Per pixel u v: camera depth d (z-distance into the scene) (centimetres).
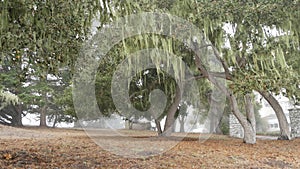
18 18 367
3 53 374
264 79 573
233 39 720
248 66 727
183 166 451
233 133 1205
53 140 771
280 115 1072
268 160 559
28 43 367
